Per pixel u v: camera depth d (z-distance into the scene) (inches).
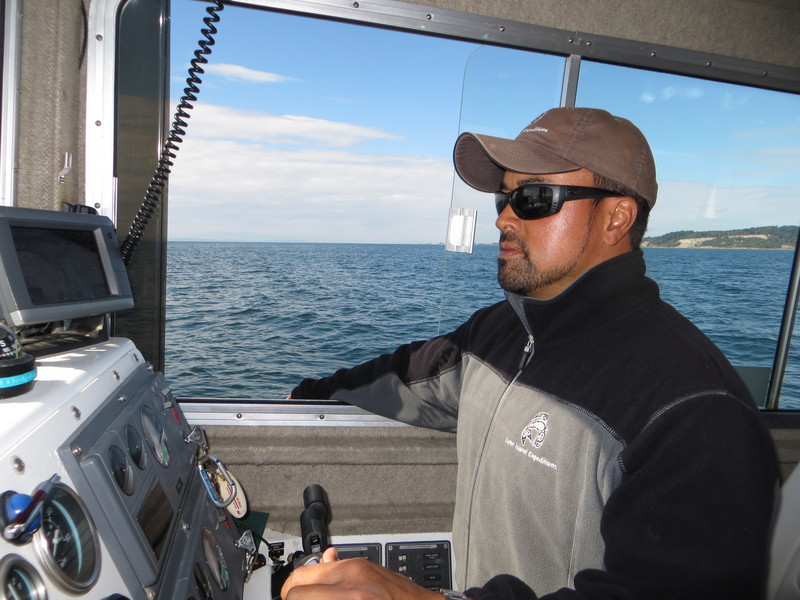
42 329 42.2
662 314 39.8
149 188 58.8
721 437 31.3
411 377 62.8
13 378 27.3
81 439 28.8
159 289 67.0
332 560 34.7
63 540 24.3
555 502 39.2
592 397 38.3
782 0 71.0
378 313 1056.8
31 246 37.2
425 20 64.0
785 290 83.3
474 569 47.1
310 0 61.2
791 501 38.0
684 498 30.9
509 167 40.5
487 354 53.0
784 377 83.2
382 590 29.4
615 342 39.2
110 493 28.1
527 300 42.6
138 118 61.6
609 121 41.0
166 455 38.6
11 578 20.5
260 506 69.8
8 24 50.5
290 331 901.8
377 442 70.3
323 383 70.1
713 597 29.2
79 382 32.6
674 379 34.7
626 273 40.2
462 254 72.4
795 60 74.6
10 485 22.2
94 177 58.1
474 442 49.3
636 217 41.4
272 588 48.9
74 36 55.1
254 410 68.4
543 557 40.2
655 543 30.8
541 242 41.6
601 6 67.8
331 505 71.4
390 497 72.8
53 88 53.6
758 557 29.6
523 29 66.1
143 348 66.1
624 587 30.8
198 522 38.7
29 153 52.9
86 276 41.8
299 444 68.4
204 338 795.4
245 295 1131.9
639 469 32.9
